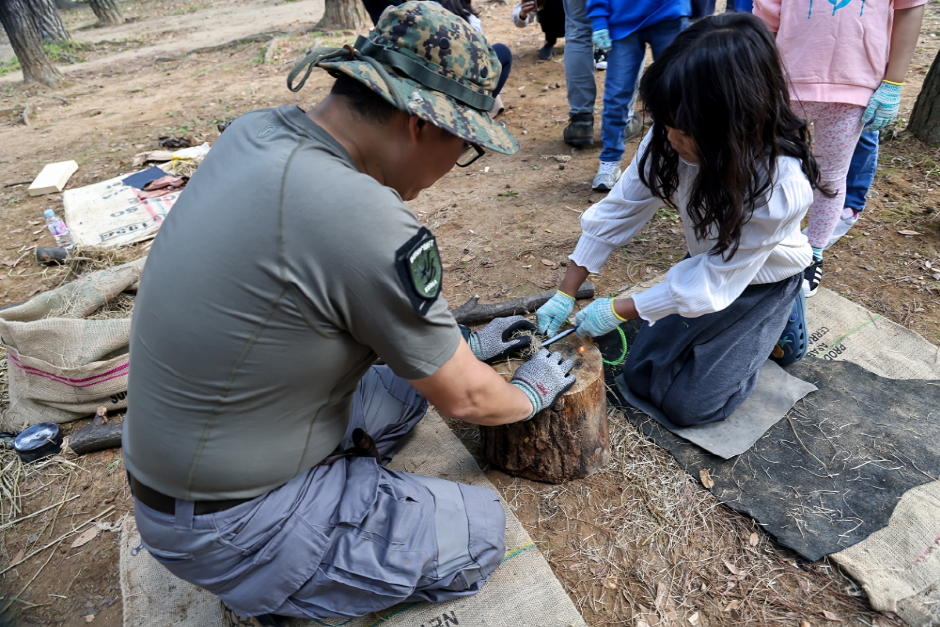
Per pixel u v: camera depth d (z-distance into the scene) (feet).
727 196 5.38
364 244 4.04
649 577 6.29
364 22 33.22
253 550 4.98
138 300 4.59
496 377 5.39
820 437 7.47
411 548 5.34
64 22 50.03
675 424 7.85
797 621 5.79
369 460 5.75
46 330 8.27
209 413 4.47
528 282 10.80
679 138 5.57
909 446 7.18
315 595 5.32
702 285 6.22
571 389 6.65
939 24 20.83
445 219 13.30
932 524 6.28
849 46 8.00
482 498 5.99
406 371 4.70
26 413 8.71
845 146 8.66
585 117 15.58
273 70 26.96
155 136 20.06
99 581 6.75
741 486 7.02
